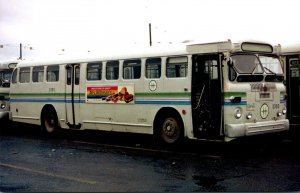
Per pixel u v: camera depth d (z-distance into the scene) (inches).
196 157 437.7
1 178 353.4
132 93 534.6
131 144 543.2
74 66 613.0
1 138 631.8
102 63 573.3
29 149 512.7
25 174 366.6
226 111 441.1
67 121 623.5
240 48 445.4
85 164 407.2
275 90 479.2
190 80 471.8
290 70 561.6
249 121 448.1
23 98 703.7
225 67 443.8
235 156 441.4
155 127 514.0
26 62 704.4
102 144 546.9
